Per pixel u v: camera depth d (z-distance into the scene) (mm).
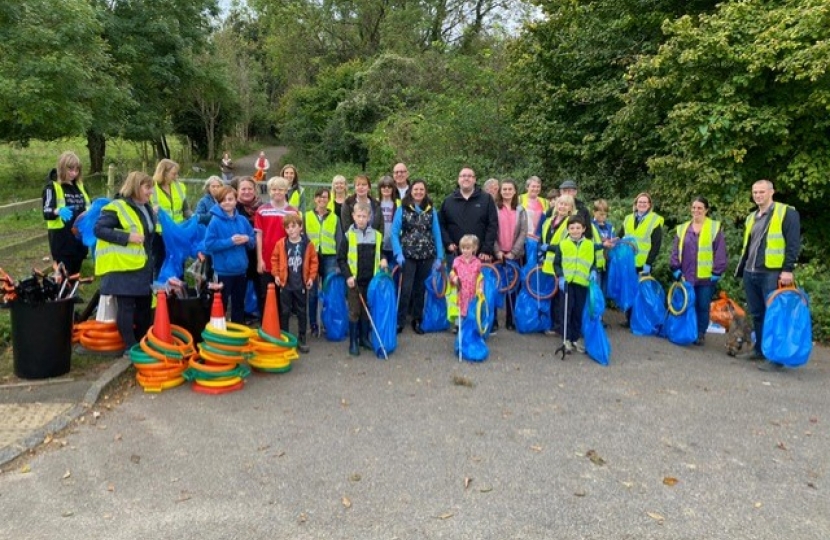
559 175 14227
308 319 7555
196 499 3699
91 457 4180
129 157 32219
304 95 31219
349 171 22703
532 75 14992
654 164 10492
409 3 30375
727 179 9617
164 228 6332
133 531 3377
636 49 13500
